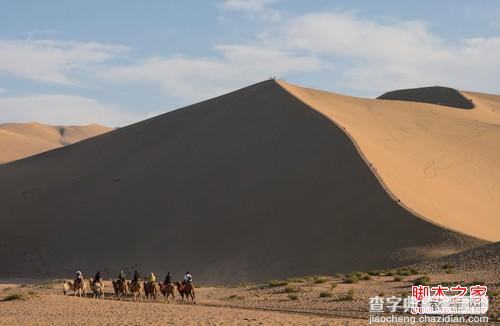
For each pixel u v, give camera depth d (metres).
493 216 107.44
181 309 40.41
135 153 141.00
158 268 99.69
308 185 104.75
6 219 121.94
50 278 102.94
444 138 137.62
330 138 114.12
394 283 51.38
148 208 116.06
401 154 122.19
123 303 45.62
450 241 82.69
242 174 115.38
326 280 59.97
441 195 107.38
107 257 106.81
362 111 146.25
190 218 109.06
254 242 97.19
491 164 128.88
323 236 91.44
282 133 122.50
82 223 116.94
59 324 32.88
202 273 94.06
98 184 130.12
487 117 168.88
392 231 87.12
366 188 98.00
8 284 91.44
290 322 31.22
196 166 123.44
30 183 139.75
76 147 161.12
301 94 145.00
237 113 137.88
